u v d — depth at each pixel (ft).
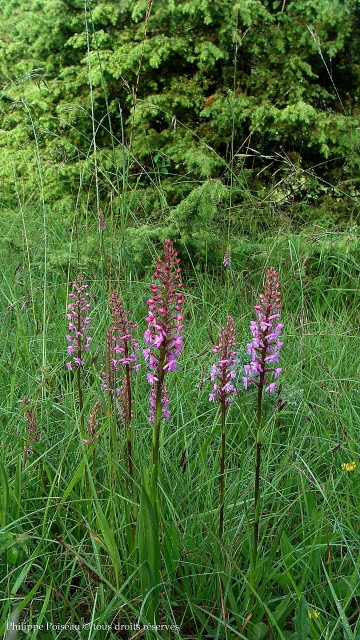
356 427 3.53
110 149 7.14
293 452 3.37
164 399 2.34
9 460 3.13
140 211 6.71
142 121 6.86
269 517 2.78
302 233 5.85
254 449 3.31
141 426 3.37
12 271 5.49
